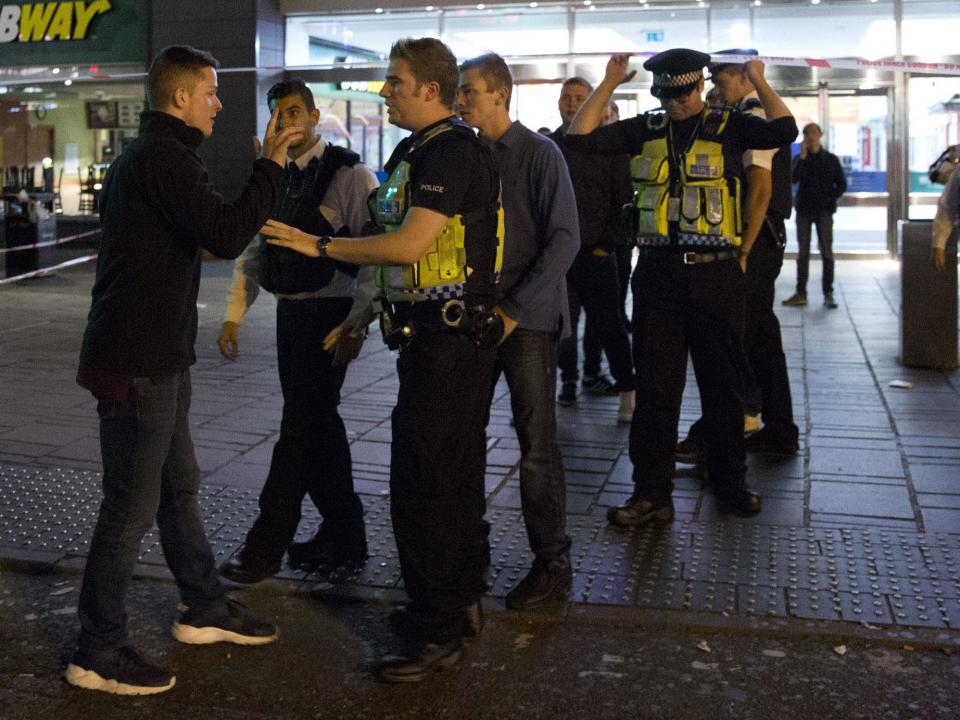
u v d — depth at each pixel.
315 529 4.60
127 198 3.08
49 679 3.31
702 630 3.64
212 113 3.20
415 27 16.75
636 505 4.61
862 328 9.86
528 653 3.50
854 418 6.45
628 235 4.86
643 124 4.66
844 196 16.03
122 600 3.25
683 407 6.82
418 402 3.31
